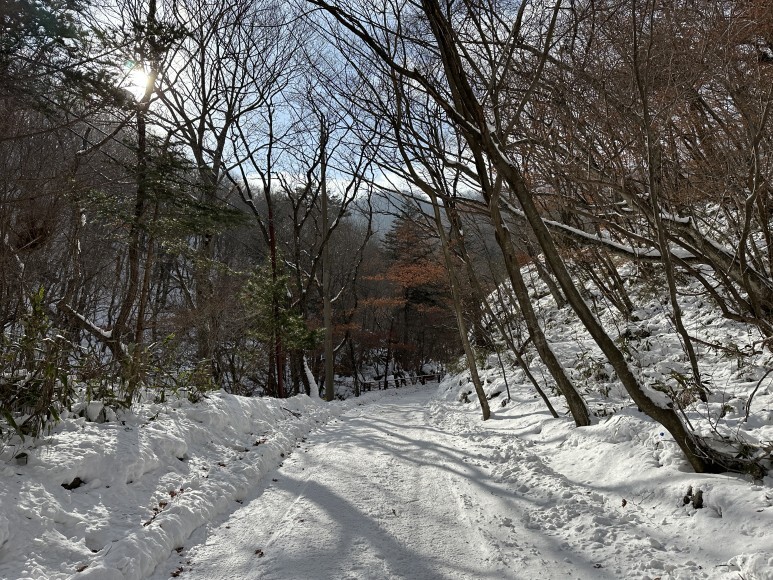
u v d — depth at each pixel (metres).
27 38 6.76
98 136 12.45
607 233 10.63
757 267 6.61
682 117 6.37
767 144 5.62
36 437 4.23
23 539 3.16
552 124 7.25
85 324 10.63
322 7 4.91
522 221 8.59
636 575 3.15
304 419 10.48
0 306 7.18
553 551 3.61
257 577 3.23
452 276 10.80
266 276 18.42
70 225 10.41
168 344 8.18
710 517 3.69
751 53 6.06
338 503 4.71
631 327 10.52
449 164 7.83
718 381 6.83
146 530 3.58
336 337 33.28
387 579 3.19
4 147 8.02
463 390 14.49
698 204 8.33
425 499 4.84
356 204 23.23
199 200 10.70
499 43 6.72
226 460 5.95
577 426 6.87
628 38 6.22
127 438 4.94
